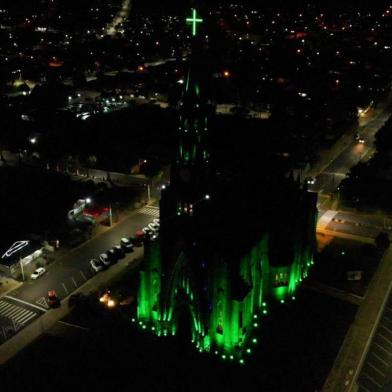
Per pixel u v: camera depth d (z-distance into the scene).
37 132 187.25
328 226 126.38
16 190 146.50
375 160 159.75
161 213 81.94
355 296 95.75
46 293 100.69
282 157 161.50
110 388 73.75
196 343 78.44
